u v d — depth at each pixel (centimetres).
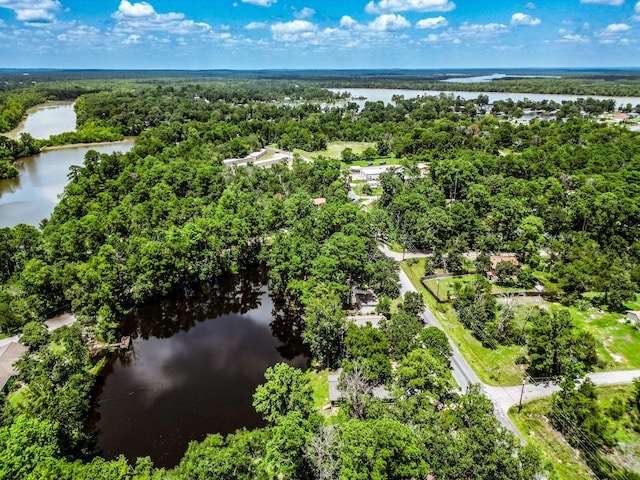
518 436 5991
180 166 16350
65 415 5559
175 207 13175
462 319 8775
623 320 8638
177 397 7156
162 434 6378
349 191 17050
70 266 9319
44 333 7369
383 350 6856
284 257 9825
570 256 10681
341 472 4506
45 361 6406
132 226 12312
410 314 8269
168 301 10125
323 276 8775
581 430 5809
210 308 10088
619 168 16238
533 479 4606
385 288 9519
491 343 7994
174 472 4944
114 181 15562
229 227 11394
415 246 12456
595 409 5934
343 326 7594
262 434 5547
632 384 6988
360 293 9838
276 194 16012
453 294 9700
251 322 9525
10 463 4603
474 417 5047
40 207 15438
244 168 17738
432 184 15875
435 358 6406
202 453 5034
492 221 12900
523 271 10094
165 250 9775
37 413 5450
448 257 11012
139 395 7200
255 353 8394
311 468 4816
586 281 9500
